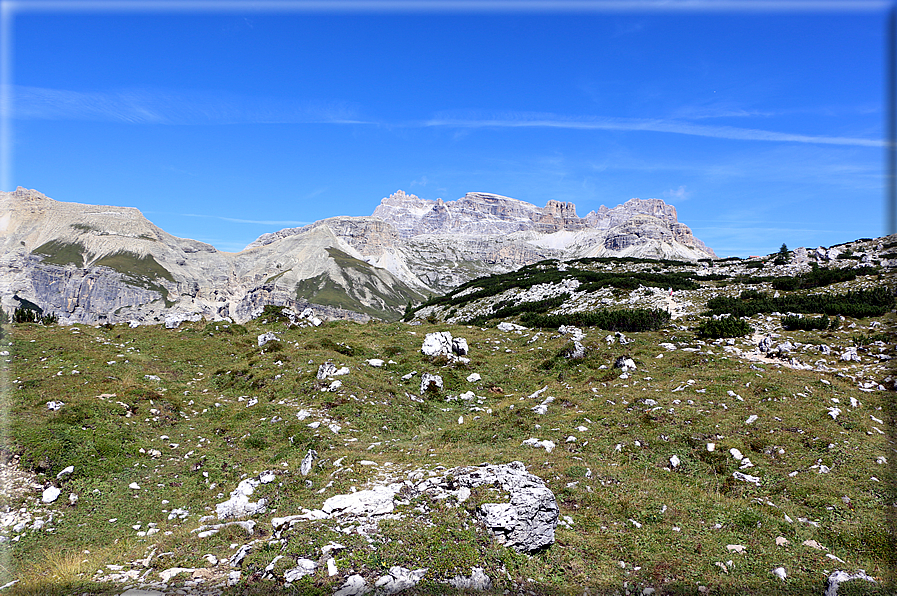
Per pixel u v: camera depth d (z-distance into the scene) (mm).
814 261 109875
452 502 15375
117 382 29828
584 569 13242
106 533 15992
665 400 26609
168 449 23406
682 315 67812
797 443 20781
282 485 18547
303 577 11656
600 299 97812
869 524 15062
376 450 23109
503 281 167125
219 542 14414
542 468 19625
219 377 36562
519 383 36219
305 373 33562
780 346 39531
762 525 15430
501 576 12406
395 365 38250
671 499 17328
